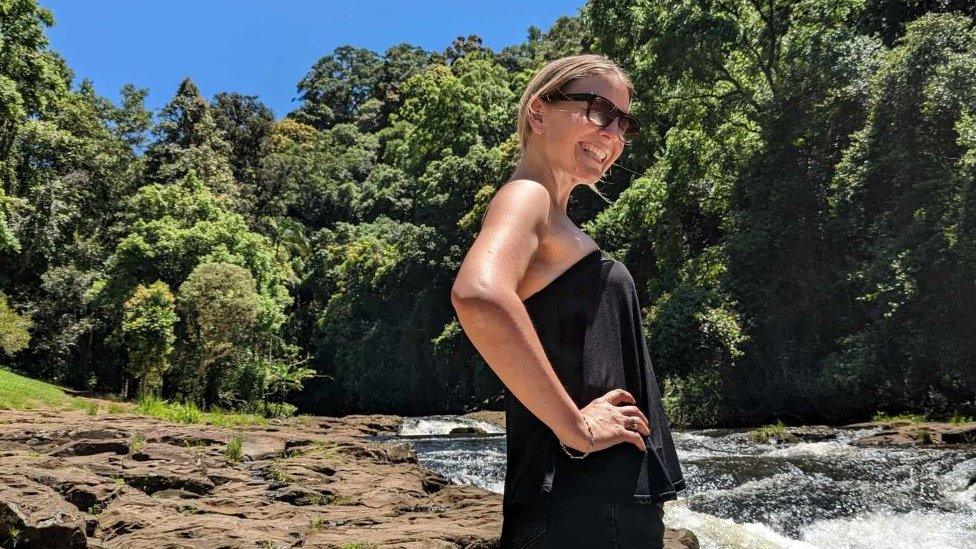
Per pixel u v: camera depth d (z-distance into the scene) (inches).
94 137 1526.8
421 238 1612.9
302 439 482.3
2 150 1205.1
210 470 331.0
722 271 869.8
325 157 2753.4
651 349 829.2
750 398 793.6
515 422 40.5
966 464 342.3
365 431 909.8
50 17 1004.6
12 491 209.0
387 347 1652.3
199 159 1872.5
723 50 917.2
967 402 596.1
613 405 38.9
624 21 988.6
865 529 254.2
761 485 324.5
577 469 37.9
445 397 1560.0
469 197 1638.8
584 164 43.8
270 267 1520.7
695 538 217.6
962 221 589.9
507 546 39.3
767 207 829.2
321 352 1811.0
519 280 37.2
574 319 40.1
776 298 795.4
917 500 284.2
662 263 968.9
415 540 205.2
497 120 2016.5
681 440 588.1
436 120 2075.5
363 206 2303.2
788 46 922.1
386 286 1675.7
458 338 1448.1
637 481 38.0
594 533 36.8
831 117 799.7
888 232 688.4
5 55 960.3
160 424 546.9
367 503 281.9
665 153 1069.8
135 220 1421.0
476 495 301.9
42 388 872.9
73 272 1259.8
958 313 601.6
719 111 939.3
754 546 239.0
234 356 1267.2
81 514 219.5
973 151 579.8
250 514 255.4
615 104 44.2
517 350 34.3
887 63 725.3
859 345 684.7
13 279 1275.8
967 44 687.7
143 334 1118.4
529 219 38.7
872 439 481.7
